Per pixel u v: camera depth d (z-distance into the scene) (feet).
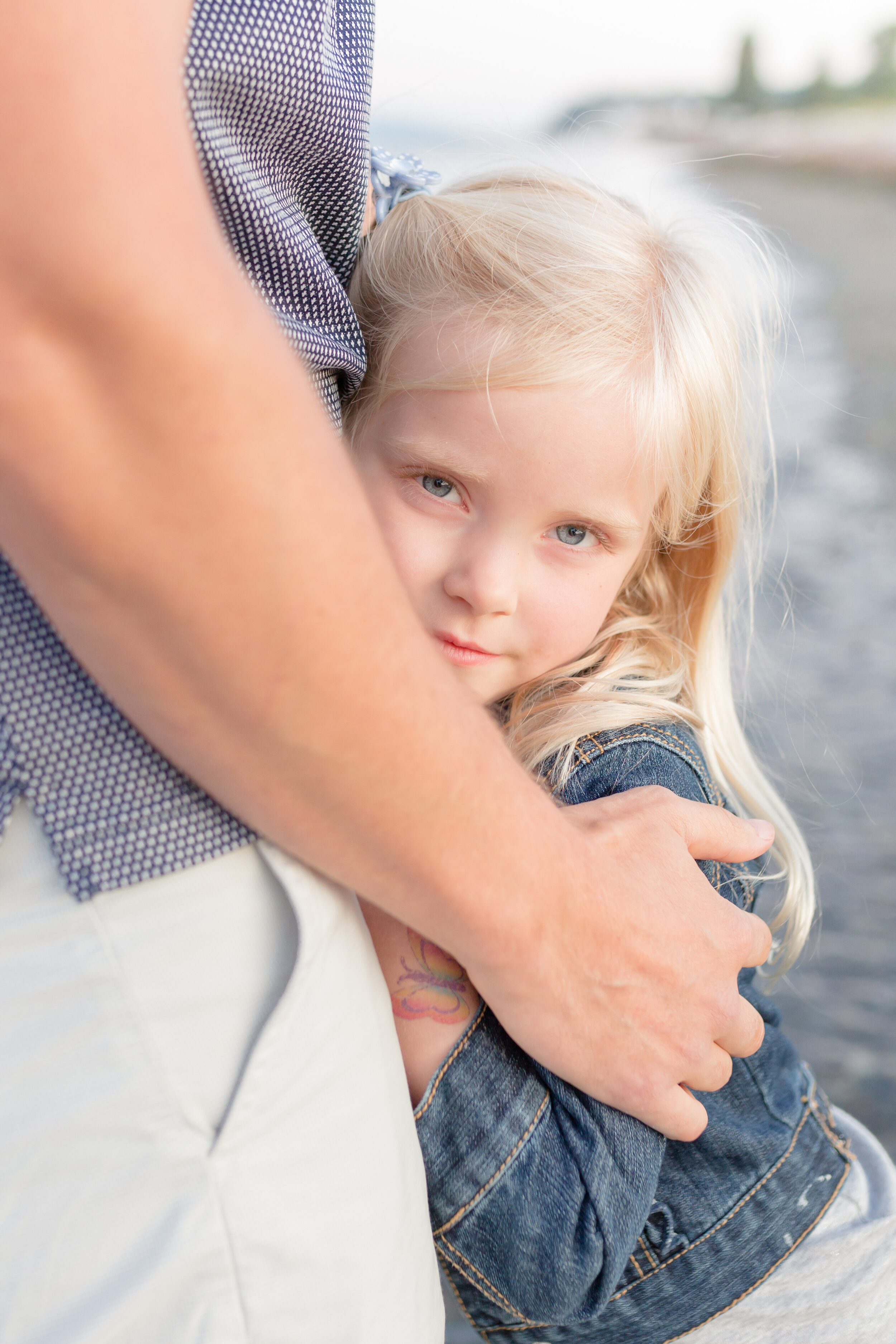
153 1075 1.84
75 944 1.82
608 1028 2.38
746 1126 3.07
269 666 1.60
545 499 3.08
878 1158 3.44
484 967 2.21
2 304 1.30
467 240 3.25
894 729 12.92
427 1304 2.28
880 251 46.75
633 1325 2.90
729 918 2.58
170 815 1.85
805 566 18.29
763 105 115.24
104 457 1.40
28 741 1.77
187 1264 1.82
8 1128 1.79
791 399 27.25
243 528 1.50
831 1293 3.10
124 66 1.34
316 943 2.00
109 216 1.31
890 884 10.11
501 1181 2.50
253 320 1.52
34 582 1.55
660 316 3.34
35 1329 1.79
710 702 4.02
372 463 3.19
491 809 1.99
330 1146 2.02
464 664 3.23
